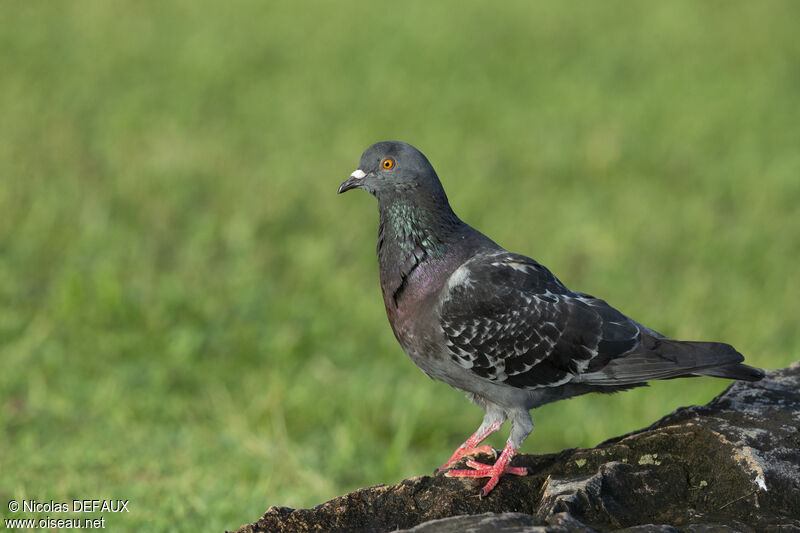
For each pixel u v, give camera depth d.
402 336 6.61
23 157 16.44
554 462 6.28
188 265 13.58
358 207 16.45
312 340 12.13
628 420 10.65
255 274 13.45
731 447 5.59
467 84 24.19
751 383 6.63
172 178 16.42
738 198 17.78
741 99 23.41
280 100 22.16
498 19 30.50
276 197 16.06
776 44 28.14
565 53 27.20
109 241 14.00
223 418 10.10
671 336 12.39
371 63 25.55
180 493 8.32
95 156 17.20
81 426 9.72
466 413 10.96
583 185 18.23
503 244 15.02
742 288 13.95
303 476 9.12
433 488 5.80
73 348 11.34
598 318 6.28
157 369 10.99
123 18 27.52
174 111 20.50
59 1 28.41
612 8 32.34
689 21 30.36
